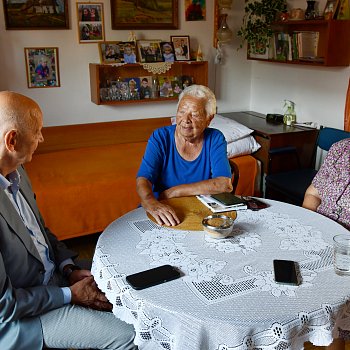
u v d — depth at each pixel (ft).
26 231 4.65
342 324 4.03
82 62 11.14
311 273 4.35
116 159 10.41
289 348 3.68
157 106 12.37
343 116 10.36
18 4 10.12
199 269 4.40
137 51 11.44
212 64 12.69
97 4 10.86
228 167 6.79
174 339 3.80
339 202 6.14
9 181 4.77
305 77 11.30
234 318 3.66
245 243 4.96
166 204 6.08
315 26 10.43
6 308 4.16
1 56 10.29
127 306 4.07
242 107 13.50
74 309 4.64
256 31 11.54
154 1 11.40
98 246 4.90
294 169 11.05
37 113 4.53
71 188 8.70
